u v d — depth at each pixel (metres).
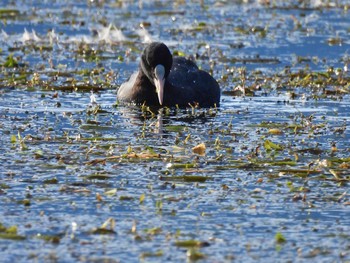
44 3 32.75
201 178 13.15
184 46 25.58
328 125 16.94
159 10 31.72
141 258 10.26
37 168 13.58
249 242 10.83
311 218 11.68
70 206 11.94
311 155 14.61
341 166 13.88
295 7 32.66
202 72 19.67
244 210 11.94
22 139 15.20
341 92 20.19
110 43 25.62
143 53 18.97
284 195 12.57
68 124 16.70
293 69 22.77
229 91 20.28
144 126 16.39
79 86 20.27
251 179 13.25
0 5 31.95
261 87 20.86
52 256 10.23
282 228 11.31
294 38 27.12
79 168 13.62
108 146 14.86
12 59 22.39
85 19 29.62
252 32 27.91
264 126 16.83
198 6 32.69
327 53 25.08
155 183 12.98
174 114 18.11
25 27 28.14
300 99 19.58
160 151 14.71
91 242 10.70
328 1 33.84
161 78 18.61
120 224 11.32
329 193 12.70
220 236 11.01
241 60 23.80
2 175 13.19
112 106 18.69
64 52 24.62
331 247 10.70
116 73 21.94
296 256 10.42
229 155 14.53
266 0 33.44
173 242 10.76
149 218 11.56
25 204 11.95
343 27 28.97
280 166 13.90
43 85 20.30
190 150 14.78
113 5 32.47
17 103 18.56
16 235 10.74
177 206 12.03
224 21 29.72
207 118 17.67
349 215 11.81
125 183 12.95
